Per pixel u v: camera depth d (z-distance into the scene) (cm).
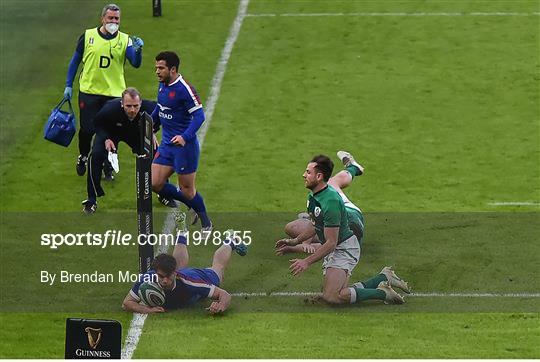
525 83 7525
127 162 6331
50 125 5925
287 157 6406
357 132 6769
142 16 8775
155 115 5256
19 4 9106
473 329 4391
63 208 5728
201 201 5341
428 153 6456
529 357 4134
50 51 8138
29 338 4359
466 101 7238
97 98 5916
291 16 8769
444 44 8200
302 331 4384
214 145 6575
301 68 7781
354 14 8806
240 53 8044
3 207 5738
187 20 8681
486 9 8906
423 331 4378
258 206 5741
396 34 8394
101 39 5869
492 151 6488
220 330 4388
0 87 7494
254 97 7306
